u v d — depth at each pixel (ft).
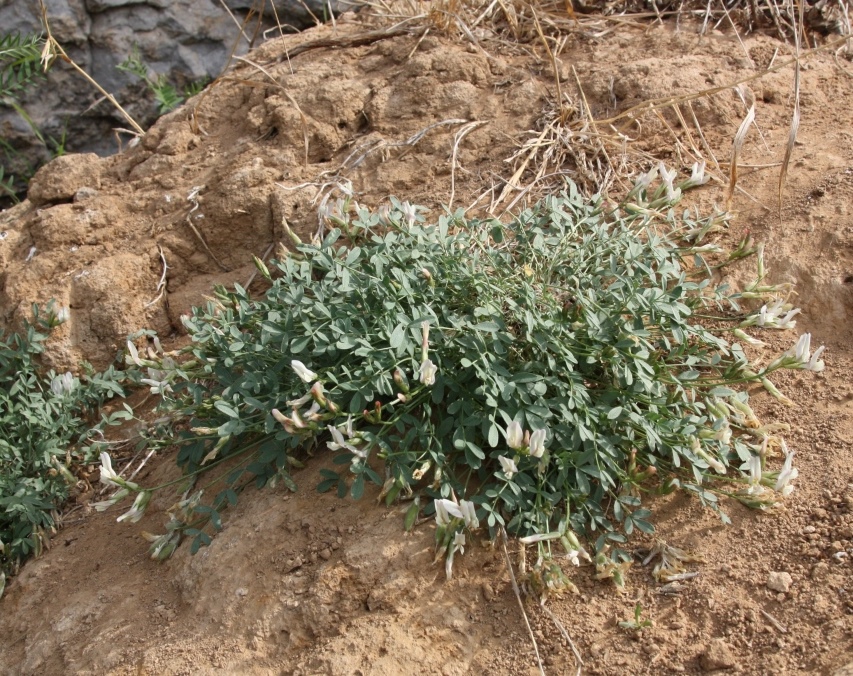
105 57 4.20
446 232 2.30
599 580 2.01
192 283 2.77
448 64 2.93
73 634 2.14
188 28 4.29
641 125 2.77
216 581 2.10
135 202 2.87
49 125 4.19
